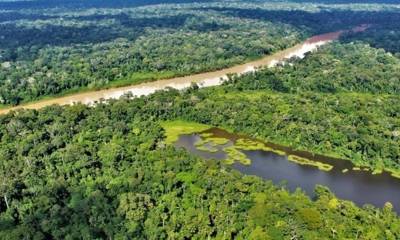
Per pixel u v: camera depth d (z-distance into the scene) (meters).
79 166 183.25
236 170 195.88
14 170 180.00
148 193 165.12
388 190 189.62
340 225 145.88
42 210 157.50
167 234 147.00
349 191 188.12
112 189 167.00
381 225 148.62
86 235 145.25
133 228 148.00
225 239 144.38
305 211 147.75
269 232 142.50
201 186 168.25
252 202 155.88
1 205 162.62
